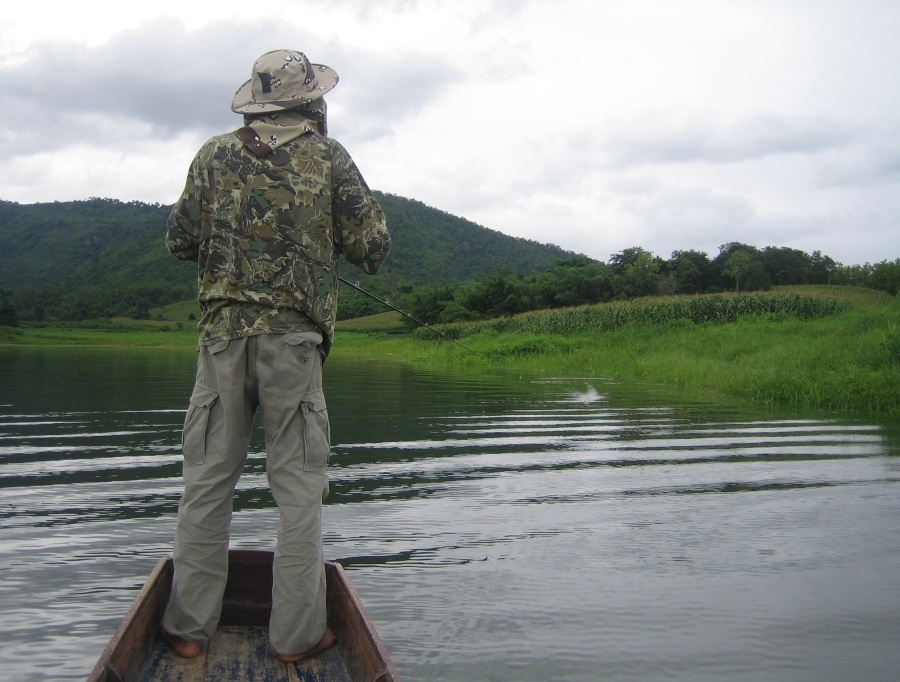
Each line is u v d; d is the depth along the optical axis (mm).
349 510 4699
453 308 61938
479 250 162625
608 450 6867
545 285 63219
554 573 3588
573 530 4301
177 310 104062
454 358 25156
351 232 2566
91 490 5156
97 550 3848
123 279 132250
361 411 9812
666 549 3961
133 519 4422
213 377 2463
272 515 4504
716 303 27969
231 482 2480
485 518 4539
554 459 6418
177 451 6645
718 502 4965
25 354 31750
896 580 3529
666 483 5523
